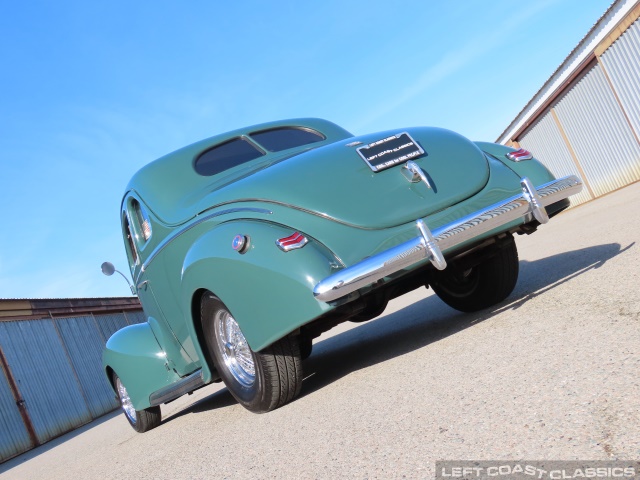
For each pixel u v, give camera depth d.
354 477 2.00
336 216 3.16
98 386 16.25
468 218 3.09
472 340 3.29
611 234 5.64
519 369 2.48
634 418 1.71
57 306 15.88
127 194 4.67
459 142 3.72
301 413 3.18
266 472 2.41
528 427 1.90
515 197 3.28
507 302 4.06
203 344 3.89
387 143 3.53
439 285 4.50
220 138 4.54
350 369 3.95
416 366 3.19
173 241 3.95
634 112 14.12
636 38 13.09
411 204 3.26
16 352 13.47
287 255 3.02
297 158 3.61
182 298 3.76
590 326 2.73
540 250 6.66
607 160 15.98
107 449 5.47
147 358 4.92
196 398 7.23
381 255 2.89
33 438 12.87
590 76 15.34
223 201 3.55
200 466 2.96
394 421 2.42
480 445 1.89
